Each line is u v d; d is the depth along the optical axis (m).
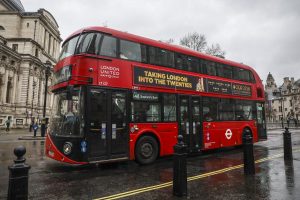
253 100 15.34
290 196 5.82
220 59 13.73
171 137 10.68
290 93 102.62
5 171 8.96
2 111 52.91
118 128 9.16
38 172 8.65
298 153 12.39
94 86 8.75
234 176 7.82
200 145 11.77
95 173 8.50
